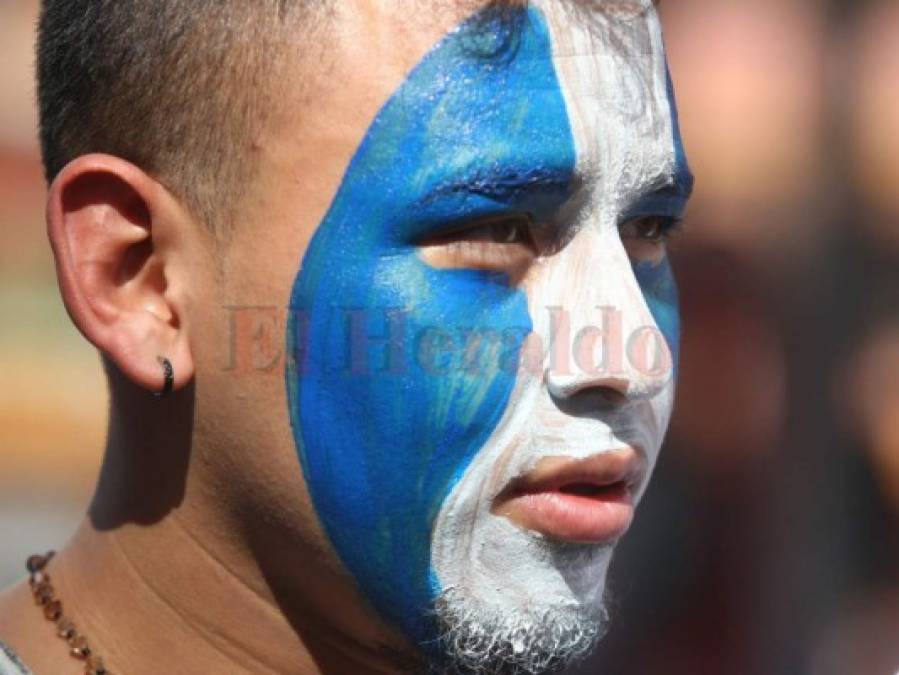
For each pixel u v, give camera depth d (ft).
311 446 18.49
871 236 38.06
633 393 18.28
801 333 37.40
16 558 41.81
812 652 36.52
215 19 18.47
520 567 18.58
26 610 20.27
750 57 37.58
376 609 18.83
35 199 42.29
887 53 37.83
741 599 35.86
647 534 35.63
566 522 18.48
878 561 37.65
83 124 19.48
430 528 18.48
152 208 18.84
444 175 17.99
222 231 18.61
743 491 35.91
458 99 18.04
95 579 19.93
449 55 18.08
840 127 37.76
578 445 18.31
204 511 19.19
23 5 41.88
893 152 38.04
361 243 18.17
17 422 42.22
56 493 42.39
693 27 37.86
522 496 18.56
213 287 18.71
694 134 37.52
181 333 18.94
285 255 18.39
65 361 42.70
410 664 19.42
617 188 18.57
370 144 18.08
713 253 36.58
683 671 35.40
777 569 36.40
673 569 35.55
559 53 18.35
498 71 18.13
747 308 36.47
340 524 18.57
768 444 36.50
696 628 35.55
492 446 18.38
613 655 35.19
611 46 18.66
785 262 37.42
